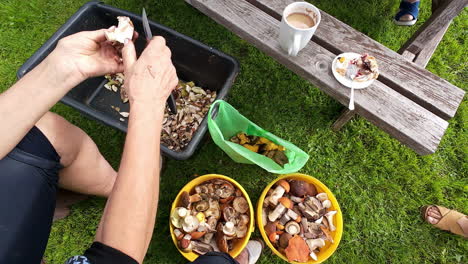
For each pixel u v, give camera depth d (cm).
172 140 159
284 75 183
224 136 161
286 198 143
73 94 155
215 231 139
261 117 176
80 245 152
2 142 72
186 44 148
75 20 142
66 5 198
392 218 163
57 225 154
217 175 144
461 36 197
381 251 158
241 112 176
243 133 157
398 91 121
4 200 82
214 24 193
